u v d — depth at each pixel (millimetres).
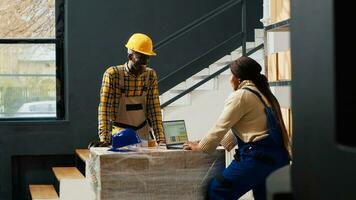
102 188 4098
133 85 5094
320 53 1098
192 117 8227
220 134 4227
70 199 6645
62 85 8852
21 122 8555
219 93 8242
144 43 5004
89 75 8719
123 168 4125
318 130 1104
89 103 8711
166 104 7992
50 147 8625
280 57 5426
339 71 1063
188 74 9055
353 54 1065
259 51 8336
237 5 9148
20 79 8773
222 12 9102
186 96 8219
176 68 9000
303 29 1156
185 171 4262
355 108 1062
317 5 1105
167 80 9000
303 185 1147
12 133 8547
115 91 5055
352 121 1062
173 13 8953
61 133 8648
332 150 1060
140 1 8859
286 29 5703
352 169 1010
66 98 8758
